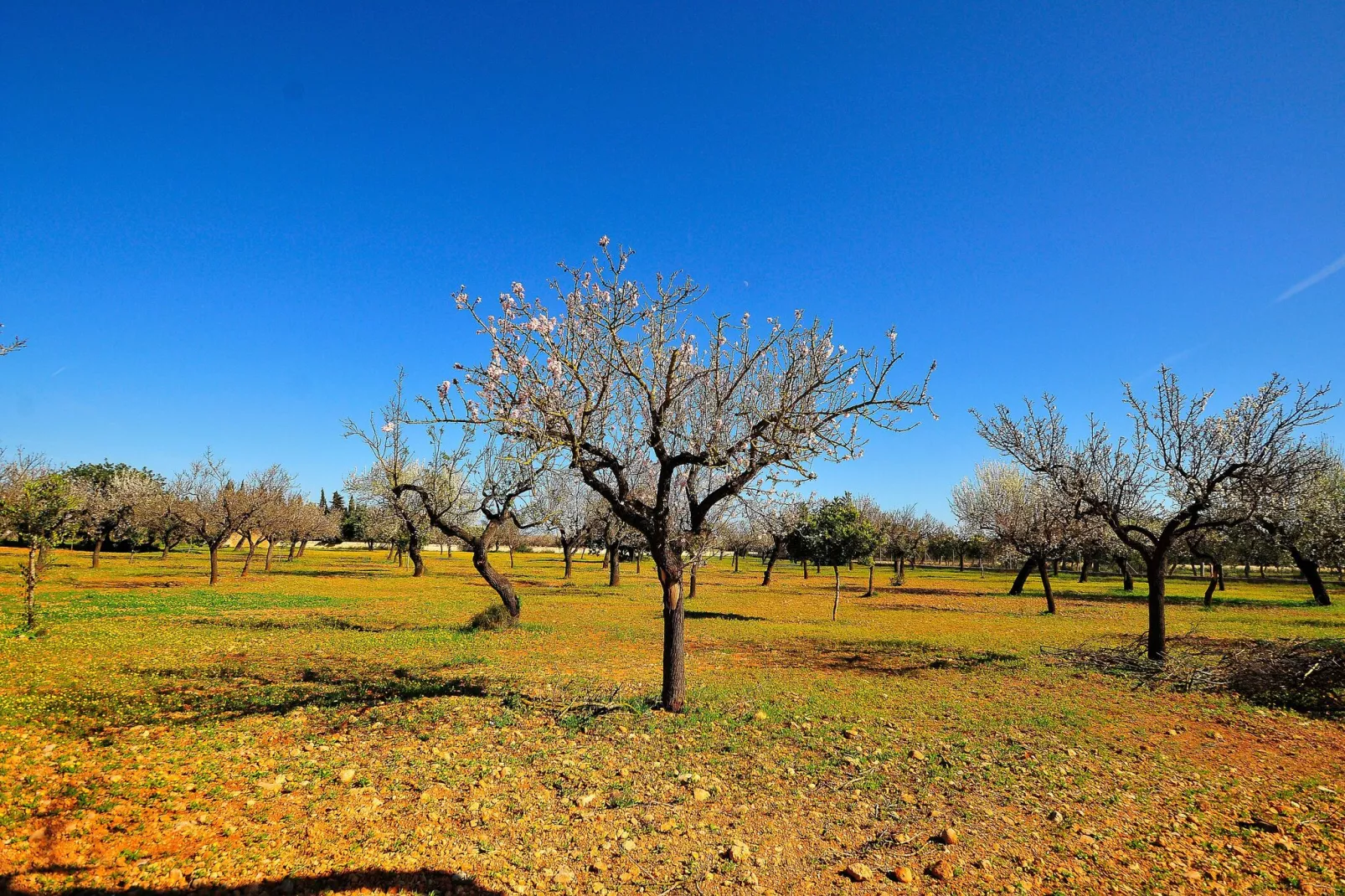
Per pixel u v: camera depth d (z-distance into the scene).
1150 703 11.19
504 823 6.05
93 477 63.94
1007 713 10.35
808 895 4.89
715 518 16.95
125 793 6.58
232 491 40.81
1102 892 4.95
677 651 10.16
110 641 16.19
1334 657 11.89
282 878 4.94
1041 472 16.14
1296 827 6.12
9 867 4.98
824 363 9.92
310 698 10.90
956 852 5.58
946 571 71.88
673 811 6.35
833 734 8.98
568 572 45.53
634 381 10.52
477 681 12.42
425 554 90.81
